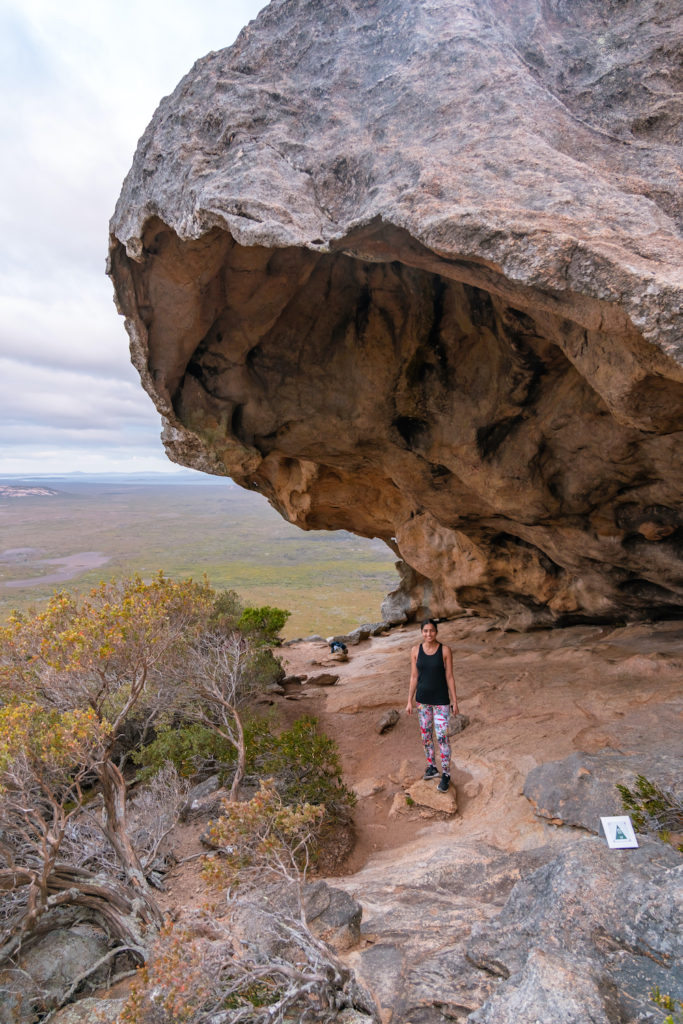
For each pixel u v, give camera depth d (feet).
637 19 15.44
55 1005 14.66
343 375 23.53
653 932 9.76
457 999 10.61
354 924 13.48
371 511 40.27
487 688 27.73
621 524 24.68
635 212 11.63
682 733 18.35
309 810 14.52
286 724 30.55
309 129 15.71
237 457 24.38
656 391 14.44
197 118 17.02
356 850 19.45
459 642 42.34
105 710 27.37
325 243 13.93
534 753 20.31
